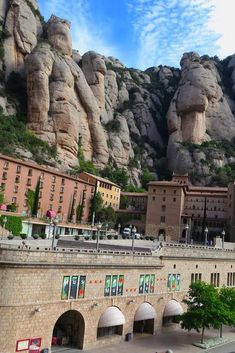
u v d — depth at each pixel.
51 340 42.31
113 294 49.41
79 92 178.38
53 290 42.34
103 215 136.75
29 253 40.31
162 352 45.47
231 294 58.62
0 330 37.84
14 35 175.25
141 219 146.50
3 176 101.56
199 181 184.38
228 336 58.19
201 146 199.62
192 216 148.62
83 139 173.25
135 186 188.88
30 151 136.38
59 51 177.00
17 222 89.00
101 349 45.91
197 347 50.47
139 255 53.41
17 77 170.75
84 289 45.72
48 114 156.38
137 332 54.97
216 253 68.50
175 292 59.28
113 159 188.62
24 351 39.41
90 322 46.16
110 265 48.59
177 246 63.12
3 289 38.41
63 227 107.31
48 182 116.69
